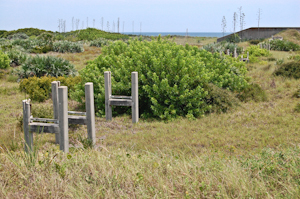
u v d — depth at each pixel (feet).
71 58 90.12
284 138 22.54
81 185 11.80
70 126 27.99
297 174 13.09
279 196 11.40
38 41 116.98
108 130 27.43
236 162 15.11
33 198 11.57
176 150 20.42
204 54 43.42
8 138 23.41
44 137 24.84
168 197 11.33
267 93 40.11
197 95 31.14
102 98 32.91
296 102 34.53
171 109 31.14
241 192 11.31
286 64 52.34
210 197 11.35
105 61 38.06
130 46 41.01
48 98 43.09
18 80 54.49
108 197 11.33
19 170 13.46
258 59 83.92
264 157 15.80
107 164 14.38
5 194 11.39
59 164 14.32
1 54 66.13
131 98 29.81
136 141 23.22
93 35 191.21
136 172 13.41
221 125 27.71
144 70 34.60
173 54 35.68
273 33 179.83
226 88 38.47
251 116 30.01
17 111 34.91
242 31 182.09
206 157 15.98
